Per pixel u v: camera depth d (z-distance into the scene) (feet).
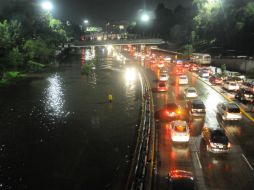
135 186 99.55
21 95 260.62
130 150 143.74
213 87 249.14
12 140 161.27
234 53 387.55
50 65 454.40
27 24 466.70
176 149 126.31
